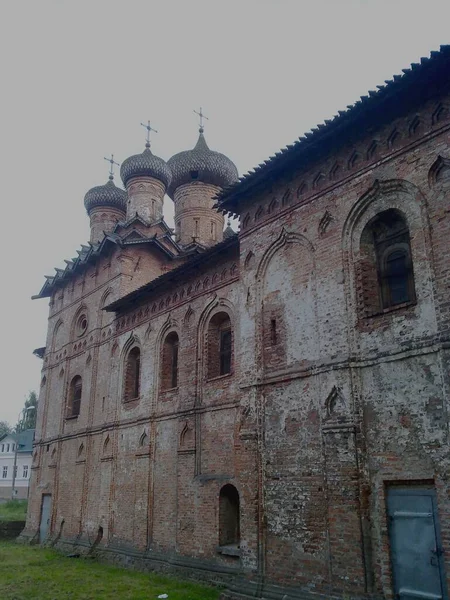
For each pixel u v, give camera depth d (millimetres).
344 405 11977
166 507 18953
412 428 10750
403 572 10477
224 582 15484
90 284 28531
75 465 25797
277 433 13680
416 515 10469
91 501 23781
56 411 29266
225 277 18594
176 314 20875
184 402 19156
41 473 29203
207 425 17891
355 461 11477
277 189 15391
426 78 11422
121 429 22750
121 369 23891
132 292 23031
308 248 13969
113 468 22516
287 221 14781
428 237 11133
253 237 15859
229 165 31609
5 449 74812
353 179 13070
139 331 23172
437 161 11258
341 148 13570
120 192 33781
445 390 10203
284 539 12828
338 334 12547
